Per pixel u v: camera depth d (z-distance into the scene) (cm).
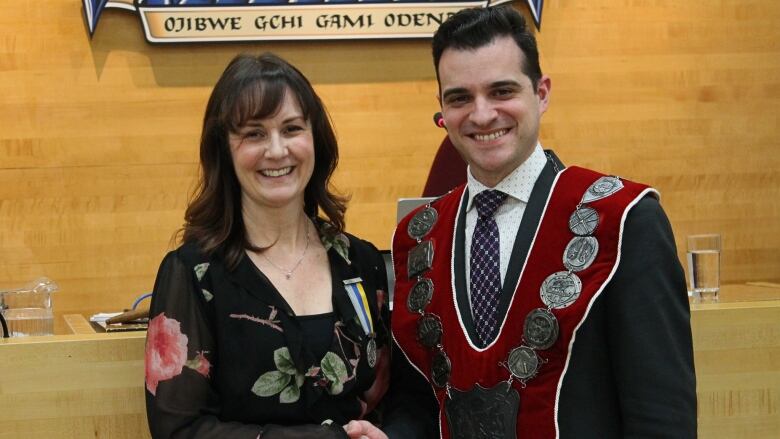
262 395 183
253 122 188
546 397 176
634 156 435
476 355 183
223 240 190
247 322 185
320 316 191
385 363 206
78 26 398
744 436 236
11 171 397
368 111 418
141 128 404
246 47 406
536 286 181
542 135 430
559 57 429
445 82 188
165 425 181
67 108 399
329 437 180
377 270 207
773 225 446
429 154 423
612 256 176
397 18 412
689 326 176
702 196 440
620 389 173
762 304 241
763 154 444
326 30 409
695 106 438
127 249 405
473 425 181
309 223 204
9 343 208
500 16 186
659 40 435
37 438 209
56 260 401
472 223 196
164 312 186
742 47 440
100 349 211
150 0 398
